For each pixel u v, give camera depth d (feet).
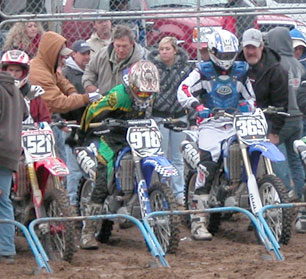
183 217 46.11
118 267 35.06
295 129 47.65
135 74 38.34
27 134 37.42
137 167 38.01
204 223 41.93
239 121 40.47
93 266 35.45
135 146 38.14
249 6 58.44
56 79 44.73
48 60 43.70
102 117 39.27
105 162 39.27
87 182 42.45
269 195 39.86
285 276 31.94
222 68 41.39
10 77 35.63
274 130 45.16
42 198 37.06
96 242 39.88
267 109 41.39
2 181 35.40
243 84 41.98
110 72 46.09
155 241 35.37
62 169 35.83
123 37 45.09
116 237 42.96
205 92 41.93
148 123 38.91
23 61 38.06
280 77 44.75
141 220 38.75
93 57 46.70
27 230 34.68
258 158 40.52
